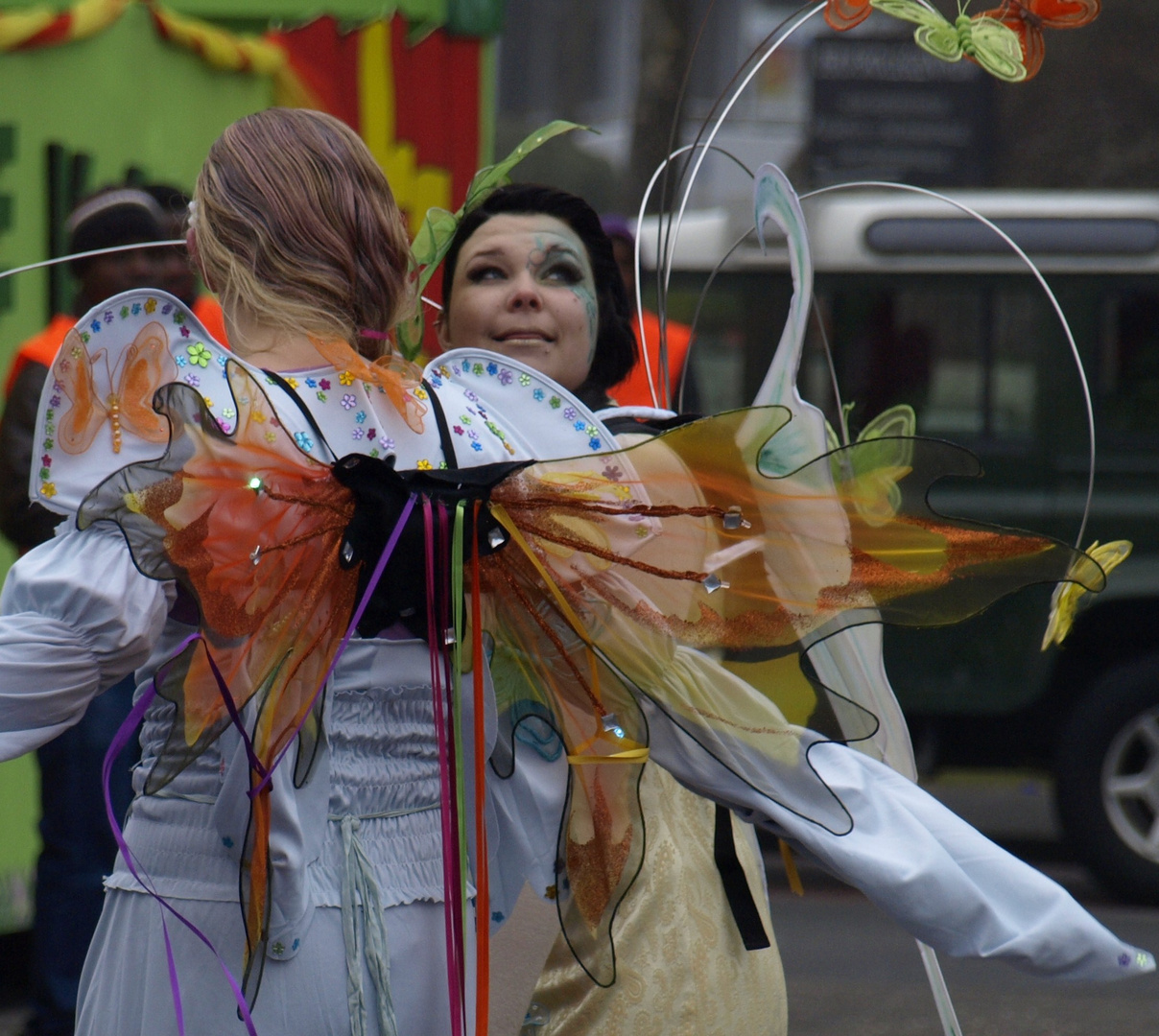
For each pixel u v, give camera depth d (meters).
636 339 10.29
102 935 6.75
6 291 16.23
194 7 20.73
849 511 7.00
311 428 6.50
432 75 21.92
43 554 6.23
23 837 16.69
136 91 17.83
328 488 6.43
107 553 6.19
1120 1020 17.95
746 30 94.00
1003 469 23.44
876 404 23.94
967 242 23.70
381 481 6.49
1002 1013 18.14
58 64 16.70
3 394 16.14
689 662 7.21
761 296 24.45
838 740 7.31
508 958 7.85
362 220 6.72
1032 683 23.16
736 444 6.96
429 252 9.47
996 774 34.66
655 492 6.99
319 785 6.41
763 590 7.11
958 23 8.19
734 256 24.50
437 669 6.55
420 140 21.77
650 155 38.38
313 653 6.43
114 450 6.35
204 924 6.32
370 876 6.43
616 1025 8.27
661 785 8.66
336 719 6.48
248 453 6.25
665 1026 8.29
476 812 6.66
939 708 23.36
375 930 6.39
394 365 6.89
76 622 6.12
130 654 6.24
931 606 7.12
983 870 7.18
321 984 6.32
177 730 6.24
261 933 6.19
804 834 7.21
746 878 8.80
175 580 6.20
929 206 23.88
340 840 6.45
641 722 7.19
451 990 6.46
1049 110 51.66
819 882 25.41
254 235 6.59
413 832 6.60
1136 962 7.00
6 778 16.47
